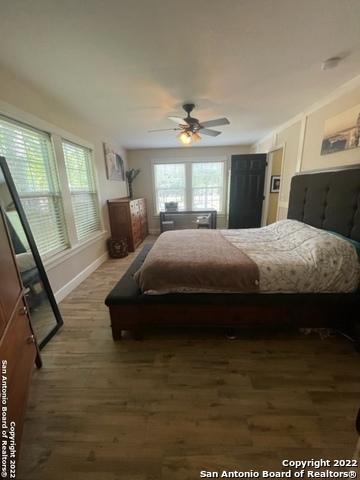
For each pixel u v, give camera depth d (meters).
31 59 1.68
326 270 1.70
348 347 1.73
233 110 2.92
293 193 2.95
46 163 2.49
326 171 2.28
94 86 2.16
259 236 2.66
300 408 1.26
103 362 1.65
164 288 1.75
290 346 1.75
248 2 1.19
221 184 5.98
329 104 2.39
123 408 1.29
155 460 1.04
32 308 1.88
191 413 1.25
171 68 1.85
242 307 1.78
